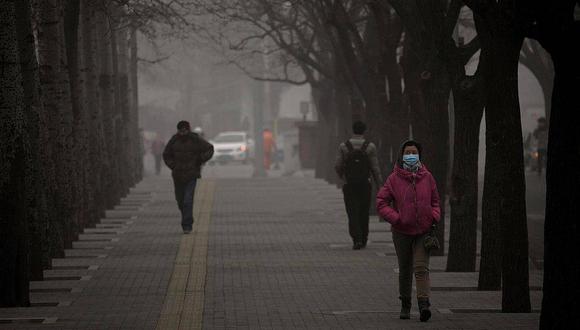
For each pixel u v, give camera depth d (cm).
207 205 7719
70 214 5075
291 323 3006
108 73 7662
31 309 3328
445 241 5422
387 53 6128
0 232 3384
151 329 2922
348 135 8681
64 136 5041
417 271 3025
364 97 7081
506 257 3241
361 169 4981
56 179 4928
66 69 5075
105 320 3086
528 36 2491
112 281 3966
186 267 4362
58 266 4366
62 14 4962
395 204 3083
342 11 6662
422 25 4466
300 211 7338
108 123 7712
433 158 4641
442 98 4572
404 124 6228
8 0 3362
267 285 3850
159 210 7425
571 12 2416
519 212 3222
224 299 3512
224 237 5612
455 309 3278
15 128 3384
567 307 2427
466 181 4169
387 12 6084
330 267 4369
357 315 3155
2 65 3378
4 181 3375
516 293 3244
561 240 2439
